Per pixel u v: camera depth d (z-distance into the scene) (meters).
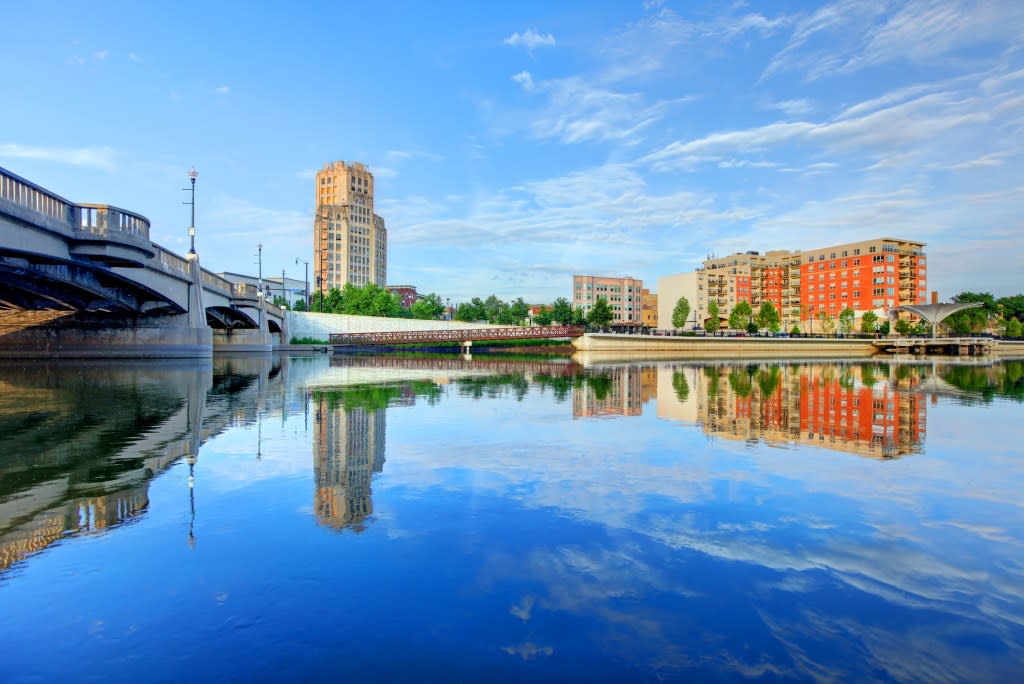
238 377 29.02
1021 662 3.98
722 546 6.04
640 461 10.08
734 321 123.81
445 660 3.92
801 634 4.32
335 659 3.93
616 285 156.00
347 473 9.02
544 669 3.82
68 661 3.92
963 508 7.42
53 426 13.24
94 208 28.66
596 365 48.03
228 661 3.91
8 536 6.17
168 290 41.16
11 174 22.73
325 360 54.34
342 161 175.25
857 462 10.12
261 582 5.08
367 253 176.88
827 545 6.11
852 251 122.75
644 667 3.87
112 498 7.56
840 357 73.81
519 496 7.81
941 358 71.88
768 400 20.23
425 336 84.69
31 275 29.81
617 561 5.62
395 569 5.37
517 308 128.62
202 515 6.90
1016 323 122.75
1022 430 13.80
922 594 5.00
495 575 5.26
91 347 44.84
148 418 14.58
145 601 4.74
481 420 15.00
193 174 45.56
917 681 3.75
